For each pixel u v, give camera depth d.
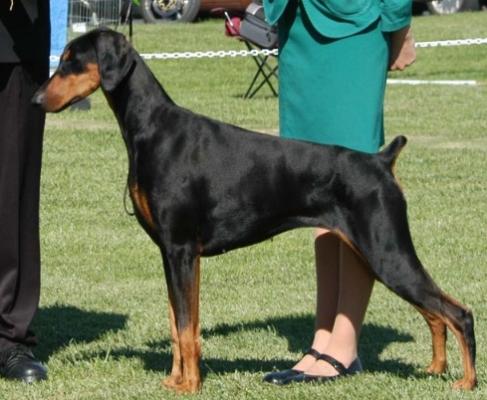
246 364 11.17
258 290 14.01
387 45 10.45
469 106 27.84
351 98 10.33
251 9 28.66
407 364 11.16
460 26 41.19
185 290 9.80
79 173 20.52
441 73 33.84
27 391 10.29
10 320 10.85
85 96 9.95
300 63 10.51
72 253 15.78
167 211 9.70
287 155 9.82
